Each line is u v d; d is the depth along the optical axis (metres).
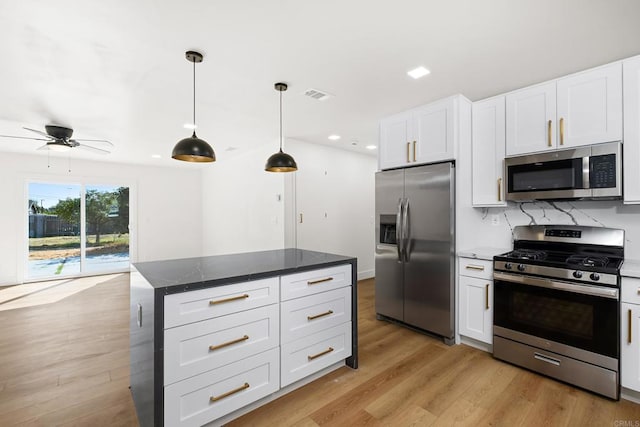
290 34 1.96
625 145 2.07
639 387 1.85
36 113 3.33
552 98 2.40
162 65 2.33
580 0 1.64
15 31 1.86
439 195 2.86
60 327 3.32
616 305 1.90
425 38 2.01
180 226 7.25
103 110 3.26
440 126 2.96
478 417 1.81
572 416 1.81
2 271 5.34
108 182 6.38
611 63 2.13
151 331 1.52
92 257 6.26
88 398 2.02
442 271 2.83
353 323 2.39
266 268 1.98
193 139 2.27
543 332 2.22
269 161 2.77
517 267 2.35
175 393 1.54
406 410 1.88
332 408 1.90
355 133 4.33
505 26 1.87
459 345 2.80
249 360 1.81
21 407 1.92
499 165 2.72
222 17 1.78
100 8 1.67
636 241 2.26
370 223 5.93
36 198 5.70
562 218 2.61
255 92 2.85
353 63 2.33
